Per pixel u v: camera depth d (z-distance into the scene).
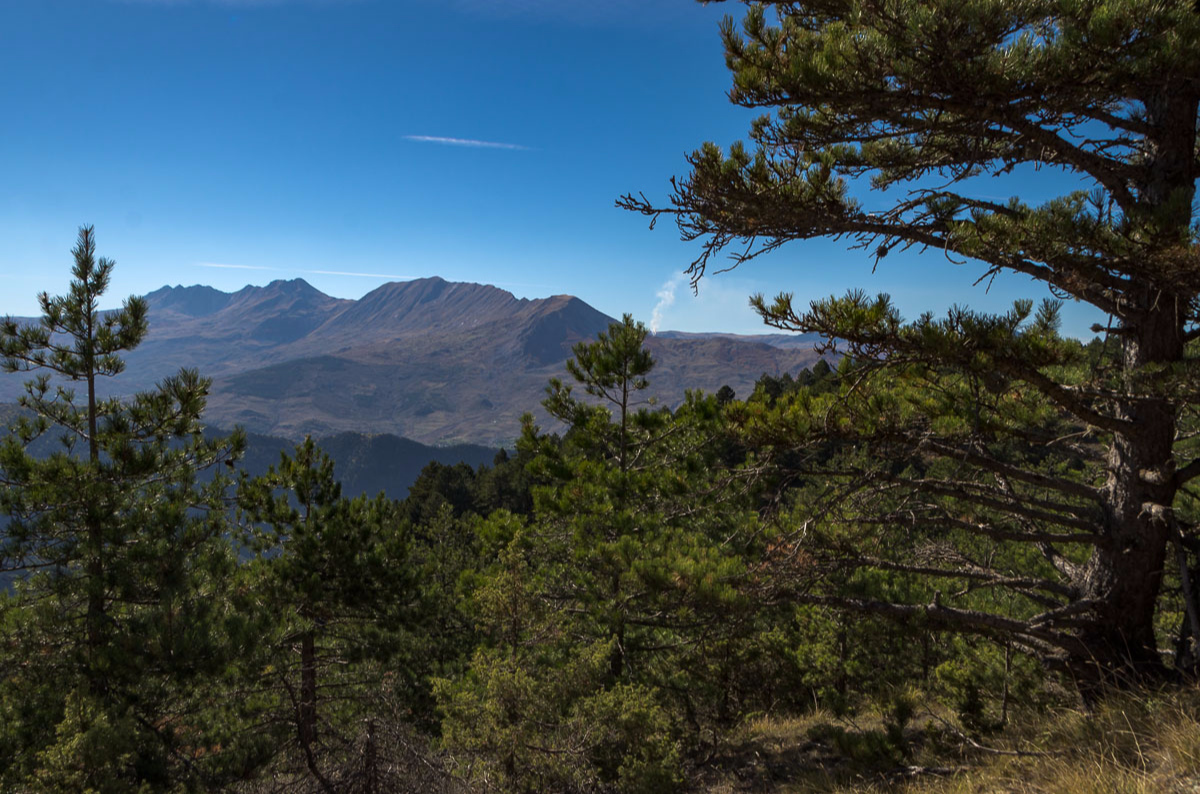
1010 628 6.22
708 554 7.47
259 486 12.66
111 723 7.46
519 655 8.05
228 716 10.22
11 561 8.52
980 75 4.42
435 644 16.92
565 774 6.84
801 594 6.73
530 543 11.32
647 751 7.34
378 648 13.54
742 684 12.84
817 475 6.32
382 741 6.60
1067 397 5.27
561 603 11.03
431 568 15.16
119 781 6.82
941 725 6.76
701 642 9.29
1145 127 5.35
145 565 8.67
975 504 6.77
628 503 10.96
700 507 9.40
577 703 7.65
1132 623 5.89
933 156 6.42
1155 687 5.39
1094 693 5.84
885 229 5.50
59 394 9.90
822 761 8.29
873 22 4.59
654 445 12.62
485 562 19.69
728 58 5.25
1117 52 4.20
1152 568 5.82
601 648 8.27
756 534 7.21
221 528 11.18
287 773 7.93
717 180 5.22
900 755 6.17
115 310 10.11
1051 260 4.67
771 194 5.22
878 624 7.79
